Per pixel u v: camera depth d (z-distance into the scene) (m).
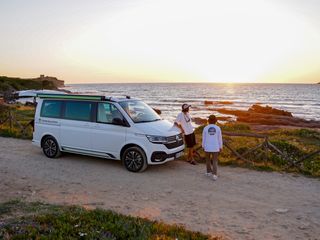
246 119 37.72
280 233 5.52
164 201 7.02
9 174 9.05
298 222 5.98
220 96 110.44
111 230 4.79
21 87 94.81
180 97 101.12
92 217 5.32
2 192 7.49
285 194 7.54
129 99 10.26
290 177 8.95
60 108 10.70
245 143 12.66
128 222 5.16
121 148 9.38
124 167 9.80
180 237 4.84
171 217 6.16
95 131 9.82
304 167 9.70
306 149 11.93
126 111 9.54
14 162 10.39
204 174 9.13
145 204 6.84
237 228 5.71
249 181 8.52
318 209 6.63
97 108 9.92
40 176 8.89
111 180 8.53
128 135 9.23
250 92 146.25
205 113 50.94
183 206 6.73
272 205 6.83
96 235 4.52
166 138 9.04
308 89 186.12
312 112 56.19
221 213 6.38
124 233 4.70
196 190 7.77
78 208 5.96
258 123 36.44
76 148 10.29
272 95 119.88
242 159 10.37
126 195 7.40
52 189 7.80
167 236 4.78
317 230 5.64
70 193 7.52
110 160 10.66
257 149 10.95
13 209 6.02
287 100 90.31
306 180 8.68
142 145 9.01
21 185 8.08
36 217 5.18
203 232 5.52
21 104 40.25
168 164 10.19
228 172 9.38
